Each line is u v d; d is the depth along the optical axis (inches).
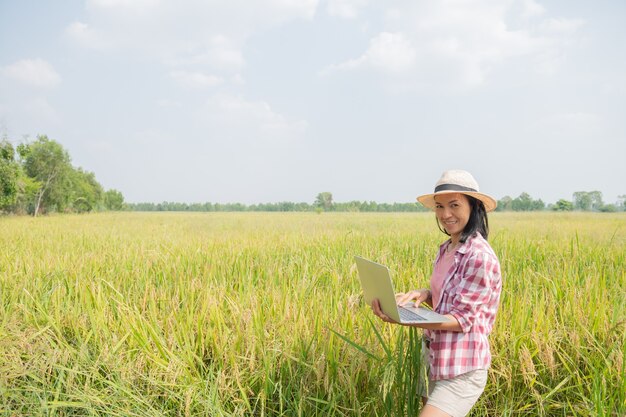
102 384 140.7
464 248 108.0
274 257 355.6
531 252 351.3
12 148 1761.8
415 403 120.3
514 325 161.5
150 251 360.5
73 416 132.4
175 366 141.6
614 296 206.1
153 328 163.3
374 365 141.6
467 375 105.1
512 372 145.7
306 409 138.4
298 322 159.6
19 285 231.8
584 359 148.1
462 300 103.8
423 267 299.6
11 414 128.6
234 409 137.6
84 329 168.2
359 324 166.1
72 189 2987.2
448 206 110.8
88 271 281.3
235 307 174.4
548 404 140.8
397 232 611.2
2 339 149.6
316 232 607.8
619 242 471.5
